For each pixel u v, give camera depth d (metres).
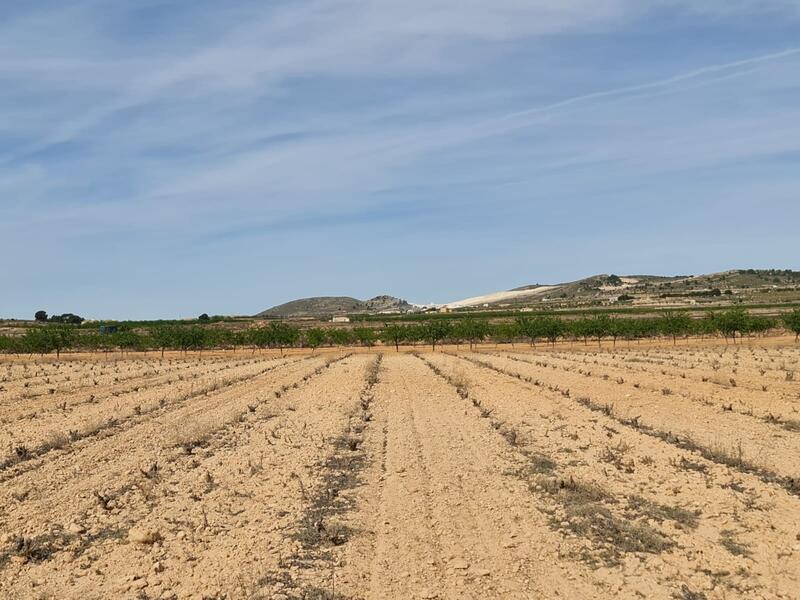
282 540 12.90
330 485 16.73
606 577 10.87
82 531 13.78
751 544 12.04
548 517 13.87
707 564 11.23
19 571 11.83
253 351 99.12
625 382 38.50
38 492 16.73
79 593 10.83
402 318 186.88
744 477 16.28
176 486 17.03
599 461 18.47
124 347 105.75
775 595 10.05
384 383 42.09
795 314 82.81
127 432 25.05
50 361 83.19
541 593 10.40
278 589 10.70
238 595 10.53
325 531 13.24
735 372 42.91
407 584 10.81
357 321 185.00
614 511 14.10
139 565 11.94
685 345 86.94
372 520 14.03
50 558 12.44
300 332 114.44
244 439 23.30
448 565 11.54
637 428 23.31
